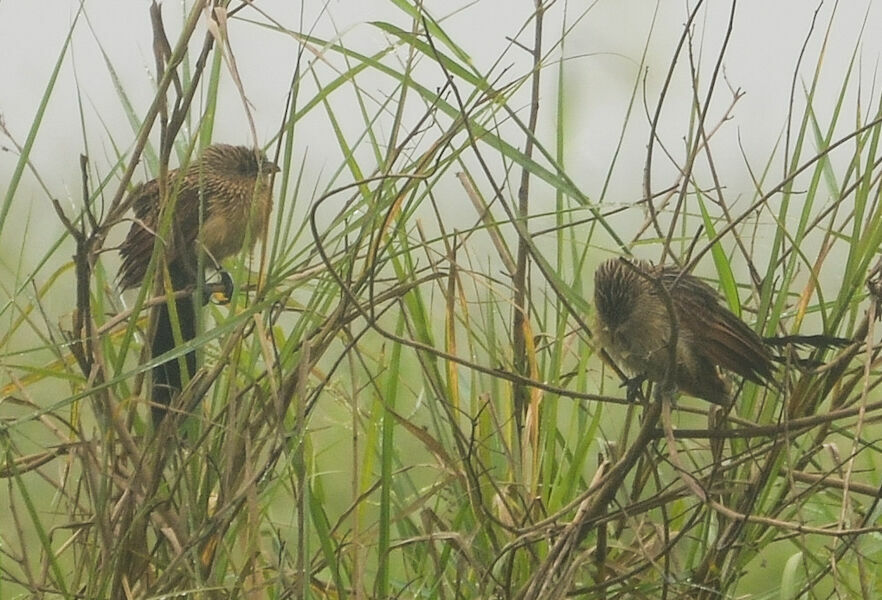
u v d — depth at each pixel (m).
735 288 7.76
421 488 9.20
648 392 7.80
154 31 7.53
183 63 7.39
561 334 7.85
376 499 9.23
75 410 7.75
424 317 7.89
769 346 7.52
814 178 7.47
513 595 7.45
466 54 7.51
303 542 6.57
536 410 7.82
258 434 7.37
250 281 8.64
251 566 6.99
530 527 7.20
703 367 7.71
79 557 8.23
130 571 7.25
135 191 7.36
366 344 10.00
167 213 7.17
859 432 6.69
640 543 7.23
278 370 6.96
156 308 7.75
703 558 7.54
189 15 7.06
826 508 8.24
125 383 7.68
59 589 7.32
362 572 7.03
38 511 9.48
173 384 8.22
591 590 7.29
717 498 7.54
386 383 8.20
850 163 7.51
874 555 8.56
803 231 7.49
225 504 6.92
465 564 7.50
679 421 8.74
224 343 7.71
